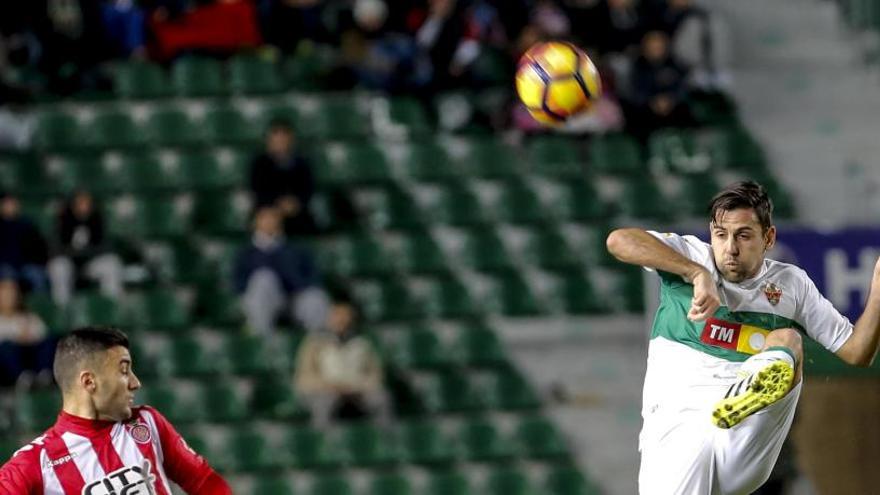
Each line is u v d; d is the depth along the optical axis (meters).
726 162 64.75
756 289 20.94
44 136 63.78
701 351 20.98
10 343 50.53
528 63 25.20
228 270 58.66
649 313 34.59
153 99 66.25
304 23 67.31
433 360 55.84
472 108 65.81
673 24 67.06
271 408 53.28
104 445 20.88
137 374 54.16
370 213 61.84
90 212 56.22
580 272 59.72
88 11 65.69
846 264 32.31
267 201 57.53
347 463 52.00
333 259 59.22
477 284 59.09
